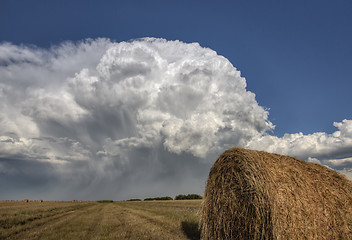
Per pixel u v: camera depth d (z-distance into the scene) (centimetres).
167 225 1370
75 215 2425
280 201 679
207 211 888
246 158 775
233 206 782
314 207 723
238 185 781
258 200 698
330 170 888
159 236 1081
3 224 1555
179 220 1507
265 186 696
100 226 1500
